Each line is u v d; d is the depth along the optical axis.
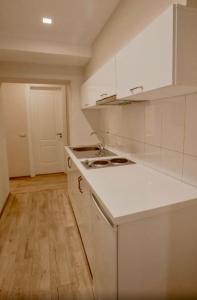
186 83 0.96
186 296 1.17
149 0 1.46
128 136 2.15
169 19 0.92
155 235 1.02
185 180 1.33
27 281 1.64
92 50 2.85
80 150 2.88
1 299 1.49
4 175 3.18
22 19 2.14
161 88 1.05
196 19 0.96
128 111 2.12
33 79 3.18
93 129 3.46
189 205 1.08
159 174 1.55
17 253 1.98
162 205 1.02
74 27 2.35
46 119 4.75
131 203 1.04
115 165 1.85
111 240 0.98
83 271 1.73
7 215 2.79
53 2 1.86
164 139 1.51
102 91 1.98
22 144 4.63
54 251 2.00
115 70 1.60
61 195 3.50
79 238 2.21
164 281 1.10
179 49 0.93
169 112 1.44
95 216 1.28
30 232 2.36
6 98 4.39
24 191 3.73
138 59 1.21
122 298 1.01
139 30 1.60
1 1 1.82
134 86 1.28
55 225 2.50
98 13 2.09
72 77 3.29
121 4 1.89
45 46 2.61
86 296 1.49
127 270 0.99
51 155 4.90
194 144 1.22
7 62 2.96
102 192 1.20
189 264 1.15
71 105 3.36
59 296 1.50
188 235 1.11
